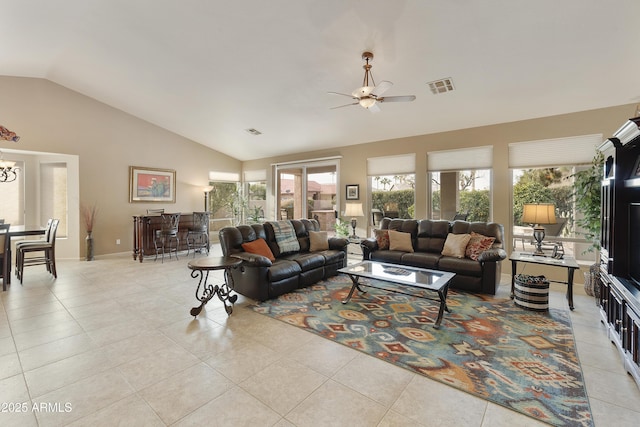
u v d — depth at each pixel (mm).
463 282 3896
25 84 5238
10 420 1628
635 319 1928
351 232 6328
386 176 6070
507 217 4711
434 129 5246
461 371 2107
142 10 3348
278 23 3244
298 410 1722
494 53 3230
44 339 2574
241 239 3973
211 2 3068
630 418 1647
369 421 1635
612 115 3934
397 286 4148
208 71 4395
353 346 2465
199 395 1851
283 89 4656
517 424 1609
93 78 5180
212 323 2918
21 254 4281
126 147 6484
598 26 2721
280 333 2705
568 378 2020
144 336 2641
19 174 5598
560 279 4344
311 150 7172
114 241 6348
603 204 2875
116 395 1847
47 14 3482
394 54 3439
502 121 4676
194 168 7754
